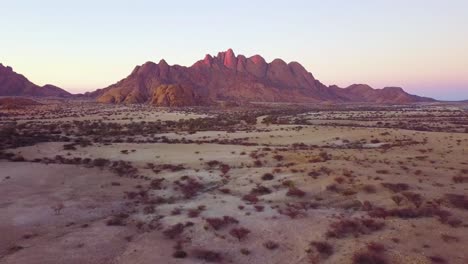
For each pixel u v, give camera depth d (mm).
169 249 19438
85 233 21312
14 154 41719
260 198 28141
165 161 40938
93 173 34875
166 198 28688
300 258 18609
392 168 33844
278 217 23969
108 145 50219
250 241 20531
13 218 22938
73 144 49125
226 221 23062
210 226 22312
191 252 19125
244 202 27344
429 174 32312
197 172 35688
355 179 30047
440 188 28328
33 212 24188
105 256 18500
